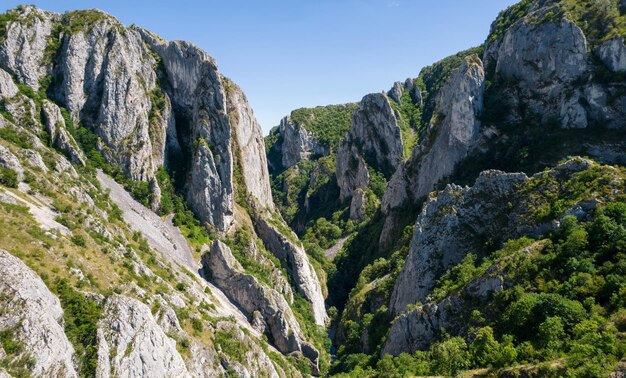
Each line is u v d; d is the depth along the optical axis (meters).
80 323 46.94
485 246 75.38
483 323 57.69
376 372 65.12
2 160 66.00
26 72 95.69
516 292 56.53
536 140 100.19
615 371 37.16
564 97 99.69
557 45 103.69
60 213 65.12
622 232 53.88
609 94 92.75
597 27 100.69
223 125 108.50
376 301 99.75
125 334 48.06
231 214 106.38
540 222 67.56
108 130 99.62
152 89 111.25
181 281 77.50
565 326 47.91
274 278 103.38
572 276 53.12
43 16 102.25
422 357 61.09
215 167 104.75
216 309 77.25
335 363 88.75
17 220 55.22
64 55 100.00
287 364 80.69
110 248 65.19
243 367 63.56
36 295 43.25
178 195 103.62
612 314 45.72
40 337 40.62
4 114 85.12
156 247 85.56
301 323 98.31
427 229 85.75
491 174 81.25
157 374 49.66
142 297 57.59
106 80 101.38
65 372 40.88
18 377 37.72
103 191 87.31
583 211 62.53
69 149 89.06
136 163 99.50
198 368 58.09
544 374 42.28
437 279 79.69
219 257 92.06
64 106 98.56
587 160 71.00
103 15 107.50
